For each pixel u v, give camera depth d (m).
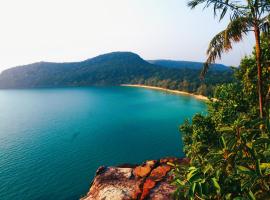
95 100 166.50
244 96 18.20
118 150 61.66
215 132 19.00
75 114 114.88
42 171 49.88
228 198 5.29
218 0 12.31
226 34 12.23
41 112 125.75
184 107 123.19
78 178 46.44
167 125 87.12
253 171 4.96
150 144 65.62
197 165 6.20
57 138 73.88
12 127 91.50
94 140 70.69
